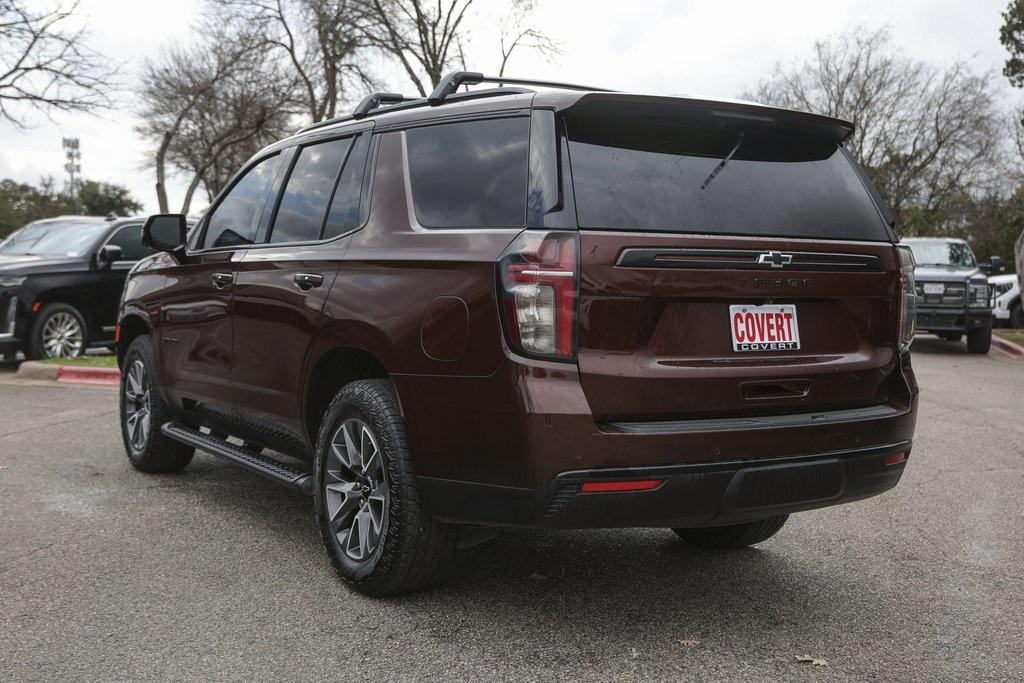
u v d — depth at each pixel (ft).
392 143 12.44
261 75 95.14
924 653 10.31
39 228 41.19
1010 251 130.52
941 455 21.99
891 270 11.59
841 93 140.67
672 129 10.70
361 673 9.52
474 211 10.69
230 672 9.51
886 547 14.47
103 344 38.83
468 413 10.05
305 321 12.61
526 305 9.53
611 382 9.55
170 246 16.61
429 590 12.04
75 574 12.50
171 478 18.28
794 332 10.80
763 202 10.81
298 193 14.12
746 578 12.84
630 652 10.18
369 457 11.66
